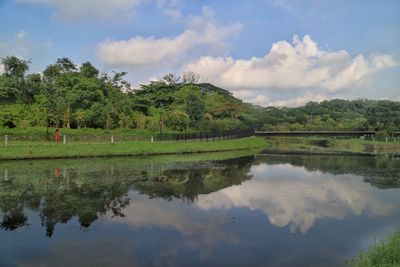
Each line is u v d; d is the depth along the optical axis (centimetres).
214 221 1564
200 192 2184
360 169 3334
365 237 1365
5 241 1322
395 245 1074
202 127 7588
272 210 1753
